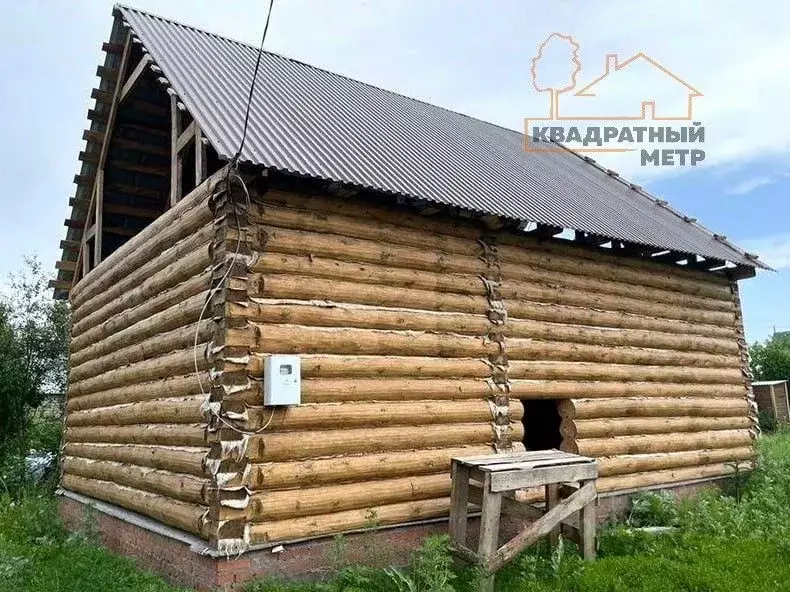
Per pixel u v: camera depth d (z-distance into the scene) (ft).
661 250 34.04
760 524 29.04
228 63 32.91
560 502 23.50
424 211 26.00
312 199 23.82
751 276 40.52
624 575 22.07
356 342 23.66
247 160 20.43
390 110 39.81
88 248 38.60
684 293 38.22
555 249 31.89
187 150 28.32
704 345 38.29
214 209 22.59
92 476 31.89
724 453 38.01
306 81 37.14
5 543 26.37
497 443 26.96
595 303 32.94
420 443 24.73
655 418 34.83
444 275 27.09
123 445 29.01
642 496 32.60
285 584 20.45
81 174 35.78
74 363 37.91
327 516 22.09
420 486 24.17
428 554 20.74
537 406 40.29
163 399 25.04
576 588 21.30
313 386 22.36
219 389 20.75
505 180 34.19
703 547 25.45
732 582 21.34
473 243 28.40
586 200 37.65
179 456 22.70
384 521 23.24
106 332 32.42
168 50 29.86
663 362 35.76
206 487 20.67
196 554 21.06
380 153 28.89
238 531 20.17
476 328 27.61
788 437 66.59
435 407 25.39
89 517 28.45
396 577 21.29
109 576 22.04
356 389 23.32
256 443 20.86
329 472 22.17
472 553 21.44
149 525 24.40
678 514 30.60
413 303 25.77
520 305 29.53
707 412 37.60
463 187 28.60
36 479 45.39
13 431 50.88
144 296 27.96
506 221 27.81
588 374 31.60
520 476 22.07
